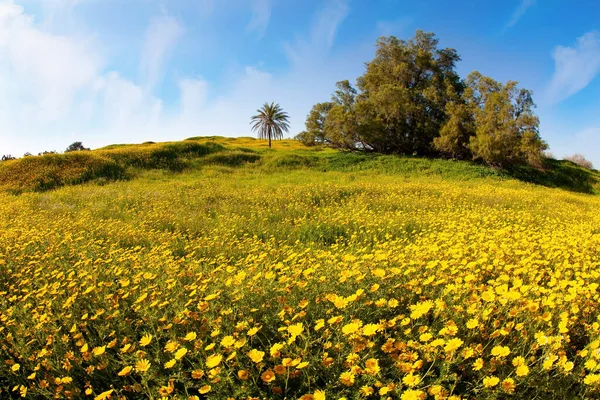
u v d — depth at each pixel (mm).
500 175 25688
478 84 30812
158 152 26344
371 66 37719
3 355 3047
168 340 2852
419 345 2430
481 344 2551
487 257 4395
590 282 3852
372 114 33656
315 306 3045
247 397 2176
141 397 2455
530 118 27016
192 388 2498
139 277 4215
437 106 33812
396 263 4250
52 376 2609
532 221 9273
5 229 8195
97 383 2654
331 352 2533
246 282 3604
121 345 2928
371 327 2357
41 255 6000
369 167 27438
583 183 30281
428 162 28578
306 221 9016
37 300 3852
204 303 3082
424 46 36000
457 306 2852
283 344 2398
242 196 13680
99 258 5367
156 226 9008
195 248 6535
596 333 2615
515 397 2137
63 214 10617
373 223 8234
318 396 1985
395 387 2098
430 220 8812
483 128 28375
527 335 2596
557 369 2301
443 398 1980
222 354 2498
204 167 24938
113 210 11312
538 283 3926
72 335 3203
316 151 38312
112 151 25406
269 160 27938
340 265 4121
